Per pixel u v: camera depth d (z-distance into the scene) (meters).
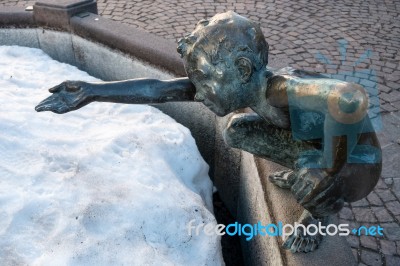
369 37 6.13
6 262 2.15
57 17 4.45
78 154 2.96
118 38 4.02
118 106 3.67
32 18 4.61
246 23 1.60
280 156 2.06
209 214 2.72
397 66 5.34
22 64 4.35
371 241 3.06
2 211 2.41
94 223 2.42
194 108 3.64
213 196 3.73
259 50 1.61
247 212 2.95
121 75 4.24
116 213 2.49
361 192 1.84
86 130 3.36
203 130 3.66
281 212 2.20
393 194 3.47
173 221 2.56
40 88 3.92
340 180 1.73
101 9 6.97
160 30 6.34
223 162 3.48
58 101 1.73
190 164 3.22
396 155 3.82
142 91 1.76
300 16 6.84
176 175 3.03
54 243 2.27
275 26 6.48
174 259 2.38
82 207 2.47
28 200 2.49
